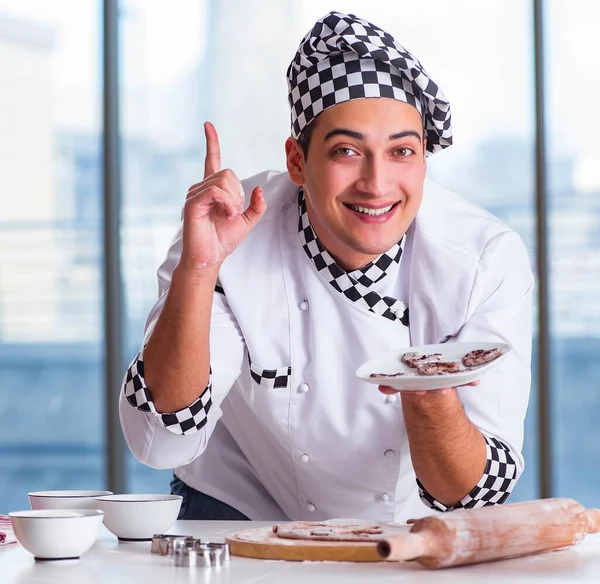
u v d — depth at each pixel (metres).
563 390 3.85
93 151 4.00
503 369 1.62
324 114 1.58
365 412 1.70
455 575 1.08
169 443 1.59
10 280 4.00
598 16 3.79
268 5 3.90
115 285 3.96
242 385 1.76
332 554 1.17
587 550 1.25
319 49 1.57
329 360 1.70
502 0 3.79
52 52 3.99
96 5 3.98
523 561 1.17
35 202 4.00
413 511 1.82
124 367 3.98
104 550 1.29
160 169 3.97
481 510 1.16
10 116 3.98
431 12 3.81
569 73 3.81
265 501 1.90
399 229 1.60
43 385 4.02
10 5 3.97
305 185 1.66
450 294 1.67
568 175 3.83
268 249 1.74
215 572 1.11
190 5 3.94
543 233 3.80
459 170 3.82
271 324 1.71
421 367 1.35
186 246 1.47
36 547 1.20
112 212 3.96
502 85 3.80
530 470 3.84
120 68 3.97
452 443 1.44
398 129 1.57
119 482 3.93
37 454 4.01
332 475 1.76
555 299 3.84
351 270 1.69
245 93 3.92
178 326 1.50
